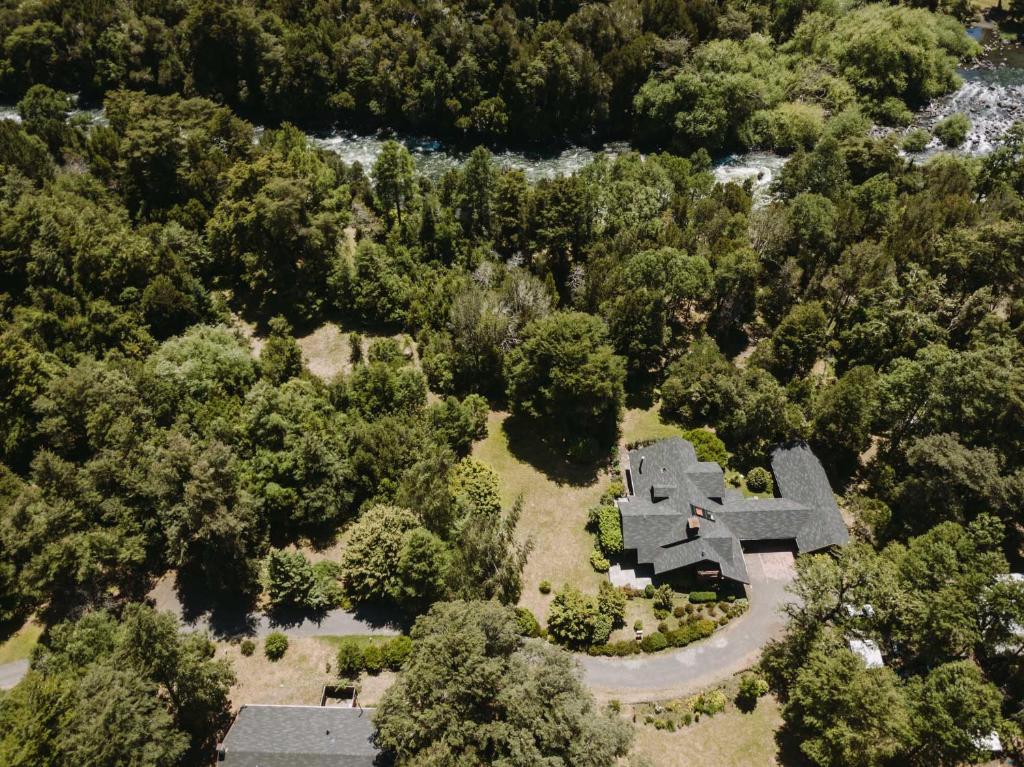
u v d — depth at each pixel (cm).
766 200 12350
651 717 5891
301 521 7181
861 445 7994
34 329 8412
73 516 6394
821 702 5291
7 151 10794
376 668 6119
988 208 10394
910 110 15325
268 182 10019
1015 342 8131
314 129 15638
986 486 6712
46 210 9550
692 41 15100
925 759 5428
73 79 16100
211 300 9962
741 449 8206
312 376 8656
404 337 9894
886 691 5125
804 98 15062
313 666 6212
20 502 6247
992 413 7312
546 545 7369
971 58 16950
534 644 5359
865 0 17100
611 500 7712
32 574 6034
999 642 5778
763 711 5947
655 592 6788
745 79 14150
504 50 14725
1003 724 5394
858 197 10994
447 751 4603
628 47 14650
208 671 5366
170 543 6419
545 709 4831
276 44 15262
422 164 14462
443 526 6912
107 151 11819
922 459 7038
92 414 7056
